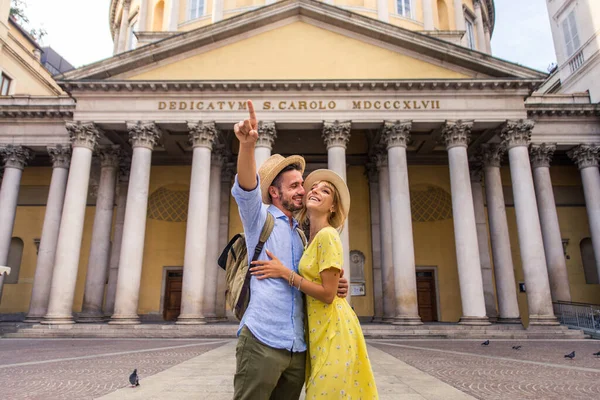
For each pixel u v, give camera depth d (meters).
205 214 20.16
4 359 11.03
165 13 33.97
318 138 26.80
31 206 28.38
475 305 18.86
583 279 27.19
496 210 22.86
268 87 21.02
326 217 2.96
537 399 6.51
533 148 24.11
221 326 18.39
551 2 30.55
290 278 2.50
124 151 25.05
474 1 38.12
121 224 25.50
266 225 2.67
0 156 25.89
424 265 27.38
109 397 6.20
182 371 8.66
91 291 22.27
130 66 21.67
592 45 25.92
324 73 21.81
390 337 17.89
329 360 2.39
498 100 20.95
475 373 8.94
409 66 21.78
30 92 31.09
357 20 21.91
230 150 26.88
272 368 2.36
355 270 26.28
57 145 23.70
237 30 22.23
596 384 7.76
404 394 6.54
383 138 21.30
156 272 27.16
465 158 20.45
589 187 23.94
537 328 18.33
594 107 23.92
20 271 27.53
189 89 21.11
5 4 28.95
